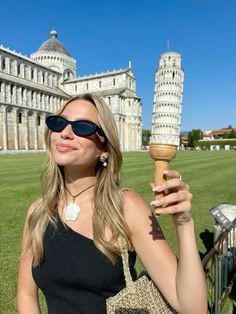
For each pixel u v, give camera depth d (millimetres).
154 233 2432
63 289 2557
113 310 2428
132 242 2500
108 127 2715
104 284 2461
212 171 30312
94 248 2504
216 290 5590
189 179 24422
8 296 6582
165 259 2320
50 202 2781
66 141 2648
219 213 3914
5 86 94188
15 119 97375
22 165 36750
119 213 2484
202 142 156250
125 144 127938
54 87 128000
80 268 2465
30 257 2883
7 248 9180
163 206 1923
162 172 2053
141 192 18125
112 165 2756
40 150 104250
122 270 2506
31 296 2959
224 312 6176
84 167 2695
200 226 12023
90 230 2578
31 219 2816
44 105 111562
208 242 10367
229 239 7336
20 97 99938
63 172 2857
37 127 107688
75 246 2535
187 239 2023
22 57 106812
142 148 138375
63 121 2633
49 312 2652
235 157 56594
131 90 130750
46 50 134750
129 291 2428
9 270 7754
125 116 127688
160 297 2439
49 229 2676
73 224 2641
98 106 2721
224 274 6500
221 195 17891
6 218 12281
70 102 2807
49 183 2850
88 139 2641
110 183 2680
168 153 2031
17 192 17688
